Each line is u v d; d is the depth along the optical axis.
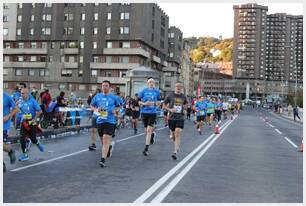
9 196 6.91
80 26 91.06
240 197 7.38
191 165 10.92
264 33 189.38
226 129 27.05
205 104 22.44
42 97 19.59
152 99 12.77
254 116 60.72
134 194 7.33
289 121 49.19
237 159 12.43
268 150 15.23
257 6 188.25
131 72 35.09
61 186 7.82
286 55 186.50
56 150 13.30
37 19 93.00
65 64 91.50
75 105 33.78
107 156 11.29
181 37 123.38
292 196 7.62
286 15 186.38
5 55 94.75
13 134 15.84
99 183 8.19
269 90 183.25
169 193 7.49
